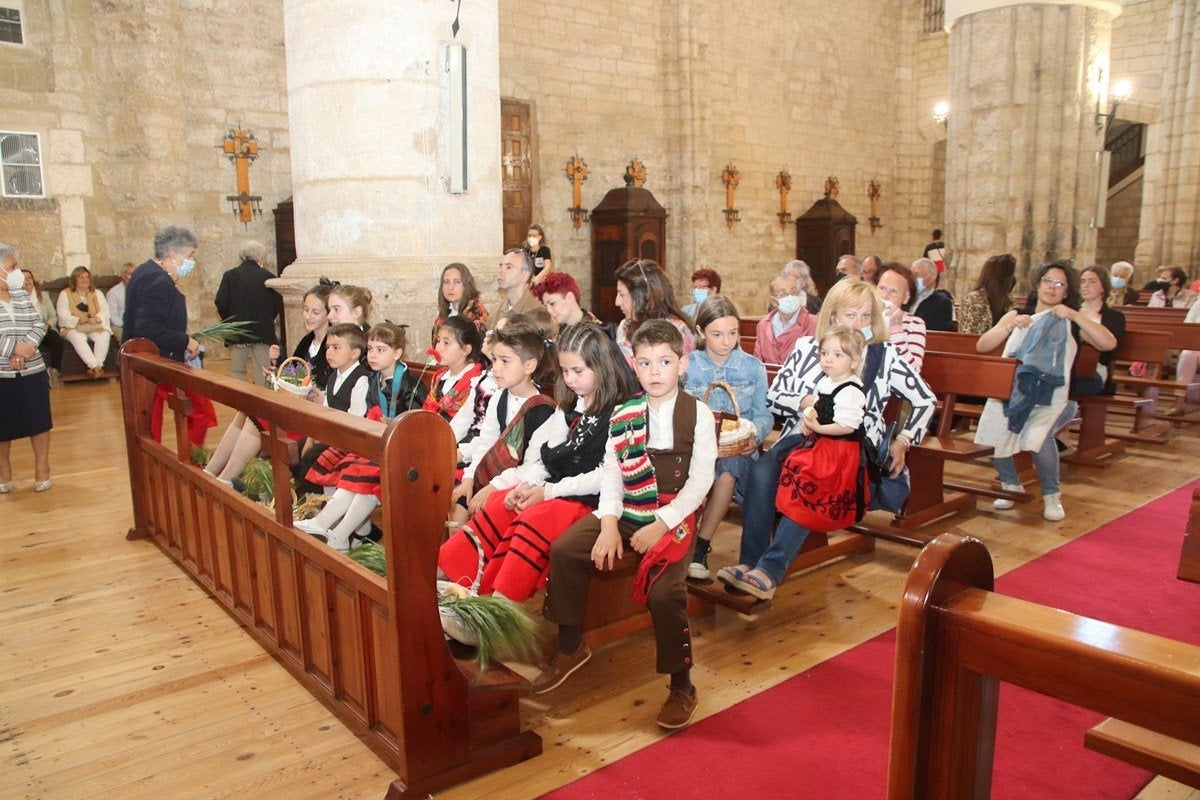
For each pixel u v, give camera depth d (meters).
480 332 3.93
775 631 3.29
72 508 4.96
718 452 3.10
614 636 3.13
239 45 10.44
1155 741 1.75
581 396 3.00
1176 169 12.52
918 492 4.33
